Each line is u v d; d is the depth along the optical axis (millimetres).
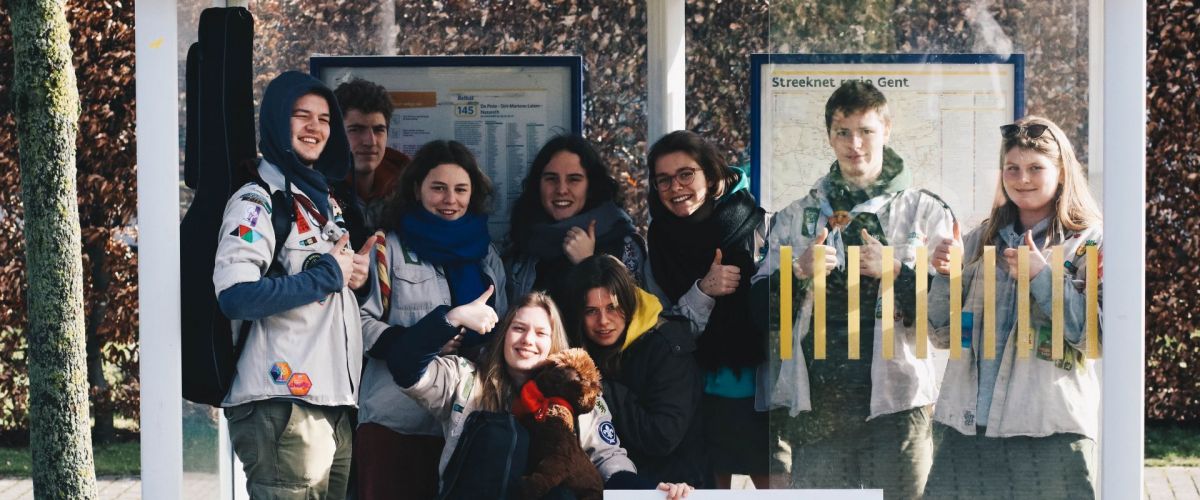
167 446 3592
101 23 6930
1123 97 3613
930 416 3787
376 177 4500
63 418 4988
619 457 3795
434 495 3977
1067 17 3721
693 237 4207
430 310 3975
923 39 3756
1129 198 3617
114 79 6977
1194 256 7402
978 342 3771
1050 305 3738
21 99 4781
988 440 3773
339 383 3682
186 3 3727
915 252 3768
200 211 3633
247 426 3648
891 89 3760
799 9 3779
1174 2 7262
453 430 3746
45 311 4906
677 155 4191
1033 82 3734
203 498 3883
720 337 4160
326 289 3574
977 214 3764
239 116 3707
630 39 4676
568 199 4250
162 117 3557
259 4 4492
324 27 4566
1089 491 3736
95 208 7148
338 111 3814
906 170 3768
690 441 4039
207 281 3604
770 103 3793
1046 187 3734
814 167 3779
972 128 3754
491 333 3938
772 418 3816
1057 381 3742
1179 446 7395
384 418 3961
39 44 4734
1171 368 7578
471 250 4039
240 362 3637
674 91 4707
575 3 4641
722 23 4871
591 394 3764
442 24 4609
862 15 3758
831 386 3795
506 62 4629
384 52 4602
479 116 4629
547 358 3789
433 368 3773
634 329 3980
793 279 3793
